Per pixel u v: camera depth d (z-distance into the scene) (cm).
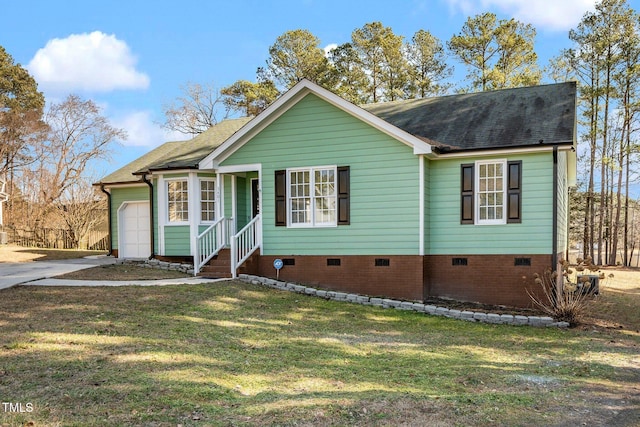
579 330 1090
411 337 962
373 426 461
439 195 1370
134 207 1970
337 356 777
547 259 1254
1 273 1427
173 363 648
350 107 1366
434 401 545
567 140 1217
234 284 1323
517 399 573
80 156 3938
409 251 1326
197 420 460
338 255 1402
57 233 2864
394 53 3456
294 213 1461
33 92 4253
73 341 719
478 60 3300
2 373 568
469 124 1466
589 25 2961
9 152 3738
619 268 2898
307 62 3525
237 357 721
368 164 1370
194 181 1673
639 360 825
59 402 487
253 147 1505
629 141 3038
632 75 2881
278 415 480
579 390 627
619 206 3098
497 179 1315
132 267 1611
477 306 1289
